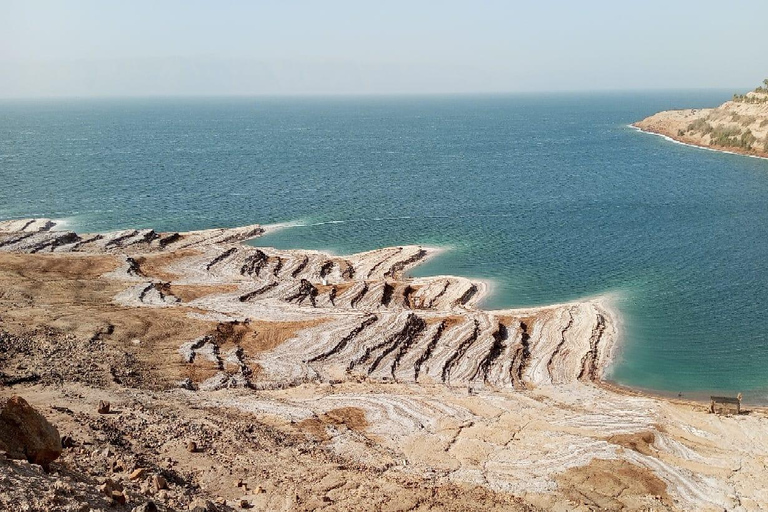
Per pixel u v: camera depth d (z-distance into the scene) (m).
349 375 49.44
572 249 89.25
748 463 38.12
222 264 73.94
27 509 16.66
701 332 62.41
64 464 22.62
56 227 98.62
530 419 42.97
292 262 78.12
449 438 39.12
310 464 32.41
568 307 66.81
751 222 102.44
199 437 33.53
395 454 36.53
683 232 97.25
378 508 27.95
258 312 60.00
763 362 56.50
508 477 34.28
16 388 37.25
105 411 34.56
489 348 55.34
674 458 38.22
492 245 91.44
